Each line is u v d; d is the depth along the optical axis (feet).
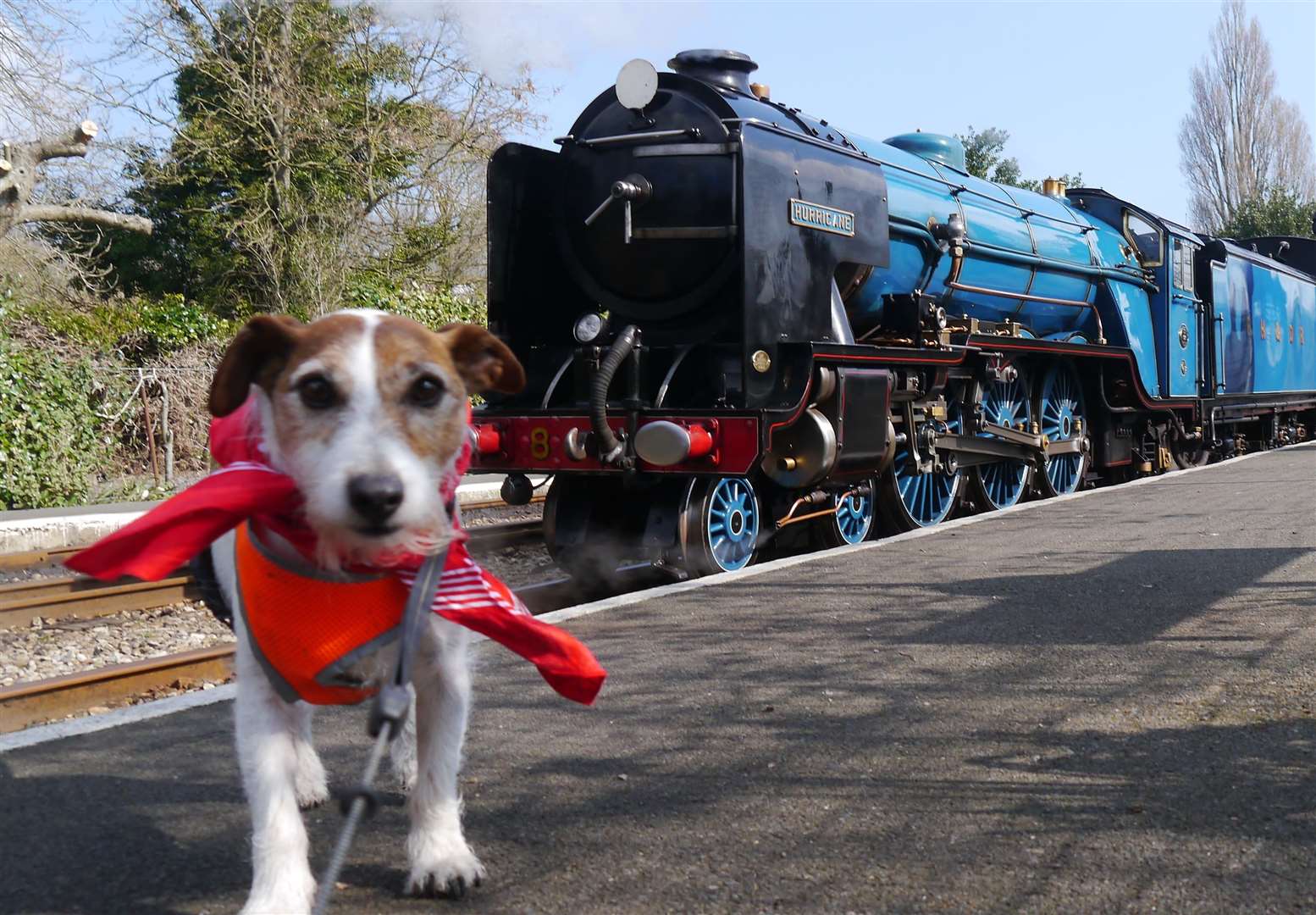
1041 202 40.27
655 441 21.66
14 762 11.34
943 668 14.46
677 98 24.38
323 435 6.44
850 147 28.53
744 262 22.31
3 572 26.68
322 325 6.74
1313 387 70.18
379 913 8.09
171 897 8.41
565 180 25.43
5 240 54.29
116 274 72.49
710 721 12.48
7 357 37.37
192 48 66.33
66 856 9.12
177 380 47.96
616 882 8.57
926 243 31.07
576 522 24.13
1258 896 8.18
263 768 7.34
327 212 67.36
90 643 19.42
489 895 8.38
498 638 7.84
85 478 40.14
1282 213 129.39
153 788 10.64
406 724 10.34
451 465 7.11
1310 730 11.76
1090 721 12.25
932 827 9.54
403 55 72.23
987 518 29.01
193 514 6.44
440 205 73.97
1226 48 152.25
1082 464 38.40
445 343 7.25
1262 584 19.20
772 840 9.32
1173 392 44.50
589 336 24.77
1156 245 44.09
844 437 24.00
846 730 12.10
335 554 6.80
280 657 7.29
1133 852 8.95
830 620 17.20
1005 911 8.04
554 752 11.53
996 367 31.78
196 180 69.31
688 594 19.30
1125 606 17.72
